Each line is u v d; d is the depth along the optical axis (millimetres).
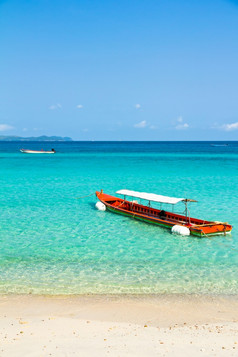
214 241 22188
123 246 20922
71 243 21281
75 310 12773
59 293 14297
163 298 13945
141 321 11938
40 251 19672
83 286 15039
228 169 65875
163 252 19938
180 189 41781
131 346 9812
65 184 45594
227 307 13219
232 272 16969
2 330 10961
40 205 32438
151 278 16047
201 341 10234
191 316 12422
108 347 9727
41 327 11227
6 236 22453
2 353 9352
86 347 9719
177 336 10609
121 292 14477
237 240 22406
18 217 27625
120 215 29281
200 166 72875
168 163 81625
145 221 27094
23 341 10125
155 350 9570
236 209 30875
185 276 16359
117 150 167625
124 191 30453
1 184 45250
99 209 31172
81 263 17906
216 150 170375
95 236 22953
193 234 23234
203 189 41656
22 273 16422
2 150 158125
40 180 49344
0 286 14906
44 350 9531
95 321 11852
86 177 53000
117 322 11812
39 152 133250
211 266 17781
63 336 10523
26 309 12789
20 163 80438
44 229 24344
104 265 17672
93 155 118750
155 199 26844
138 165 75500
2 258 18453
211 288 15008
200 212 29859
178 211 30781
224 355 9312
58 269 17000
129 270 17047
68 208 31516
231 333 10898
